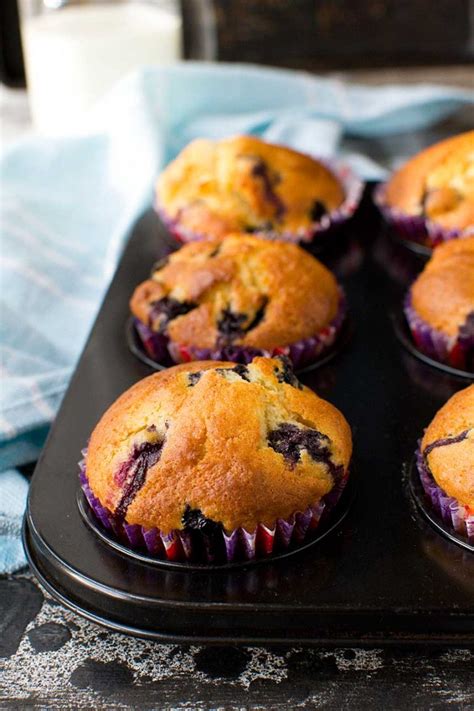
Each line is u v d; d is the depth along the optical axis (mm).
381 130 716
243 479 401
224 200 562
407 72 881
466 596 393
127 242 577
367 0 855
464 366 484
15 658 401
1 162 655
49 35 750
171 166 593
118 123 655
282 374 430
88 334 515
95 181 661
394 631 390
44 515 417
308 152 659
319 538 410
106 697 389
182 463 404
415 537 412
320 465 412
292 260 498
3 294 550
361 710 384
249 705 386
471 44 876
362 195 614
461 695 387
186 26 867
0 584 425
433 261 510
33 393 485
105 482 410
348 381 479
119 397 442
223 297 489
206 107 697
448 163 562
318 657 398
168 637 391
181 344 485
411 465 437
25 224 601
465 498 407
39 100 774
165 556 405
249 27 866
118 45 749
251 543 400
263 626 391
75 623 411
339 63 880
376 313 518
